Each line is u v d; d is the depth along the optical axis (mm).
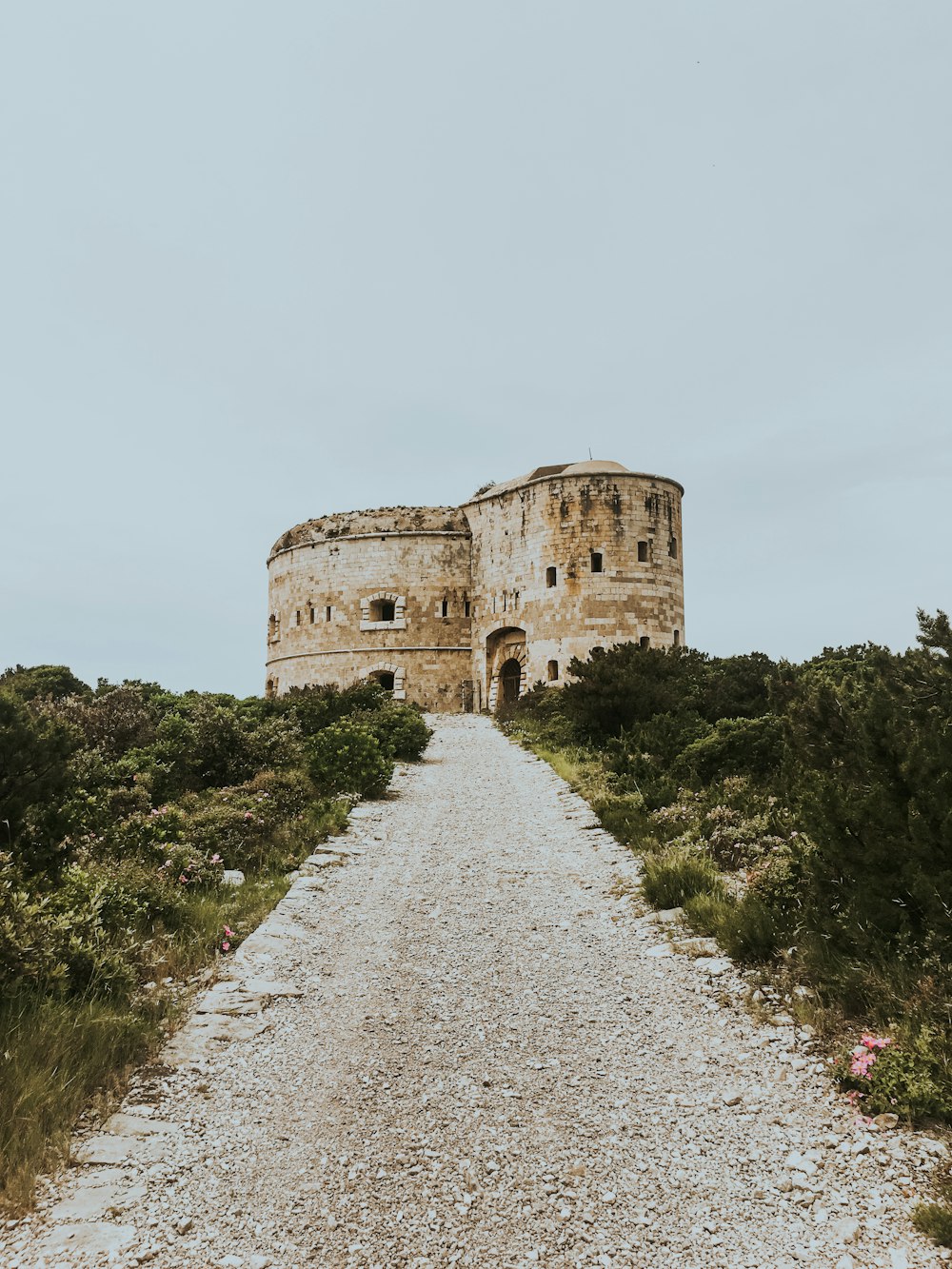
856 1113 5664
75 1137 5656
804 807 8148
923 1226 4508
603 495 42219
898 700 9633
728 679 23859
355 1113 5953
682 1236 4613
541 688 36875
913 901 7168
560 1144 5508
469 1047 6941
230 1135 5703
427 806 17500
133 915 9266
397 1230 4719
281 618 52062
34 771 9875
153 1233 4715
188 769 18609
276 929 9766
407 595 47062
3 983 6848
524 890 11445
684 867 10680
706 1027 7125
